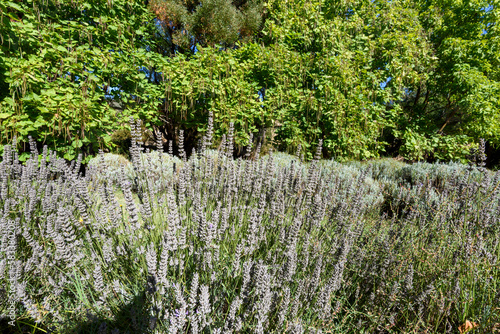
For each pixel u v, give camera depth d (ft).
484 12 32.35
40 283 5.59
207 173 8.29
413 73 27.55
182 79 21.36
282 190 8.59
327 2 31.30
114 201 5.75
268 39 28.66
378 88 26.63
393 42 27.32
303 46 28.71
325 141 24.95
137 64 20.44
